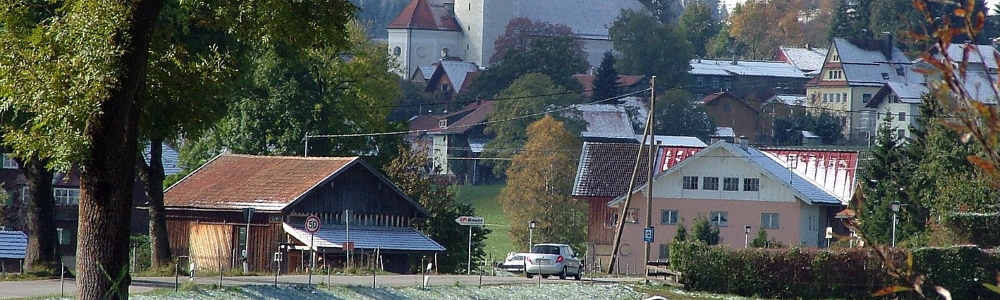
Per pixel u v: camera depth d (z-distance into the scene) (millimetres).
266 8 55938
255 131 172750
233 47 87875
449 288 104688
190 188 150000
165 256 119688
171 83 59594
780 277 125125
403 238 146125
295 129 172125
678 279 127125
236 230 142875
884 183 177625
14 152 58500
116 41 51094
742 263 125750
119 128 52875
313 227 103438
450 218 170000
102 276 54438
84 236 54594
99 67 50781
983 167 16234
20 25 53750
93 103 51188
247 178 149000
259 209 140375
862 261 123188
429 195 171125
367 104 188875
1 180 186125
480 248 175500
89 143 52500
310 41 57156
